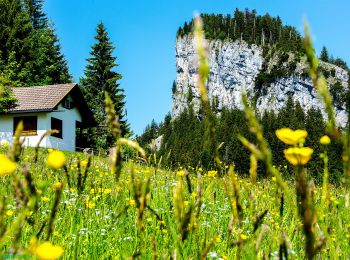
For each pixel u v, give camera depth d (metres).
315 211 1.14
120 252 3.28
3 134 34.84
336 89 150.38
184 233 1.74
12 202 3.99
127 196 4.53
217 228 4.59
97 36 56.72
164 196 5.25
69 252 3.26
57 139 35.88
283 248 1.51
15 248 1.26
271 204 5.25
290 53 189.38
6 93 32.41
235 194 1.64
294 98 181.75
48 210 4.49
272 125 102.56
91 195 5.69
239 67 195.62
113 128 1.61
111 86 53.06
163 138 158.00
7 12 51.69
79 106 39.34
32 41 53.66
